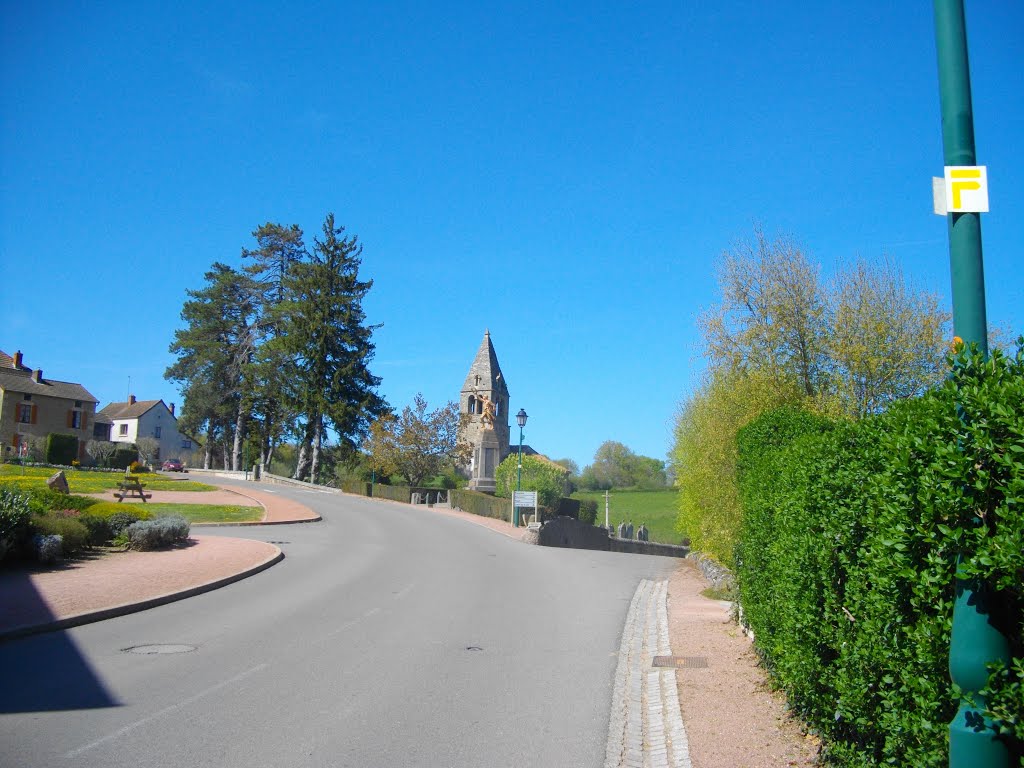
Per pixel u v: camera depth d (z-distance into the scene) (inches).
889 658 168.2
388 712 299.1
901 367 644.1
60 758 233.8
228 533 1042.1
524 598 631.2
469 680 356.5
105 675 336.8
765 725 278.2
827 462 235.8
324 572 730.2
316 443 2443.4
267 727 273.1
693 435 780.6
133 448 2861.7
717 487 661.9
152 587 568.1
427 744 263.6
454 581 709.9
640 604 631.2
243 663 369.7
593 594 678.5
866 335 644.7
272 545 880.3
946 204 160.4
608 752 263.7
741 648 423.5
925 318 641.6
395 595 611.2
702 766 239.0
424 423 2282.2
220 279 2866.6
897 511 157.2
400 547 976.3
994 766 129.8
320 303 2459.4
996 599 134.7
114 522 772.0
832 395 656.4
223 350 2802.7
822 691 235.6
